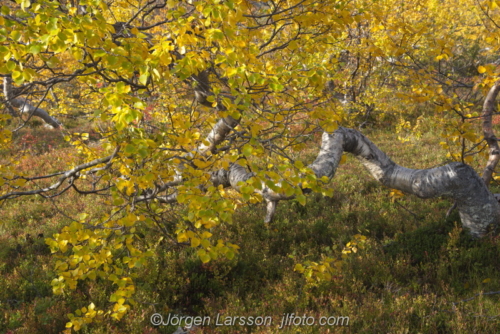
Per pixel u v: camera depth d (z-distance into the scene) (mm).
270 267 6395
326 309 4969
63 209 9508
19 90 4039
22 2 2230
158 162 3271
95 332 4703
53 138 16031
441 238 6590
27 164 12781
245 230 7773
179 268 6379
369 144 6426
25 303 5602
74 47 2393
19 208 9594
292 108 3758
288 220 8141
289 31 4711
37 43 2176
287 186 2693
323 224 7949
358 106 12273
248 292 5859
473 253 5918
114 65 2471
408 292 5336
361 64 7848
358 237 6477
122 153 3227
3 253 7125
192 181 2881
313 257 6625
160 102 5914
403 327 4480
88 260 3447
